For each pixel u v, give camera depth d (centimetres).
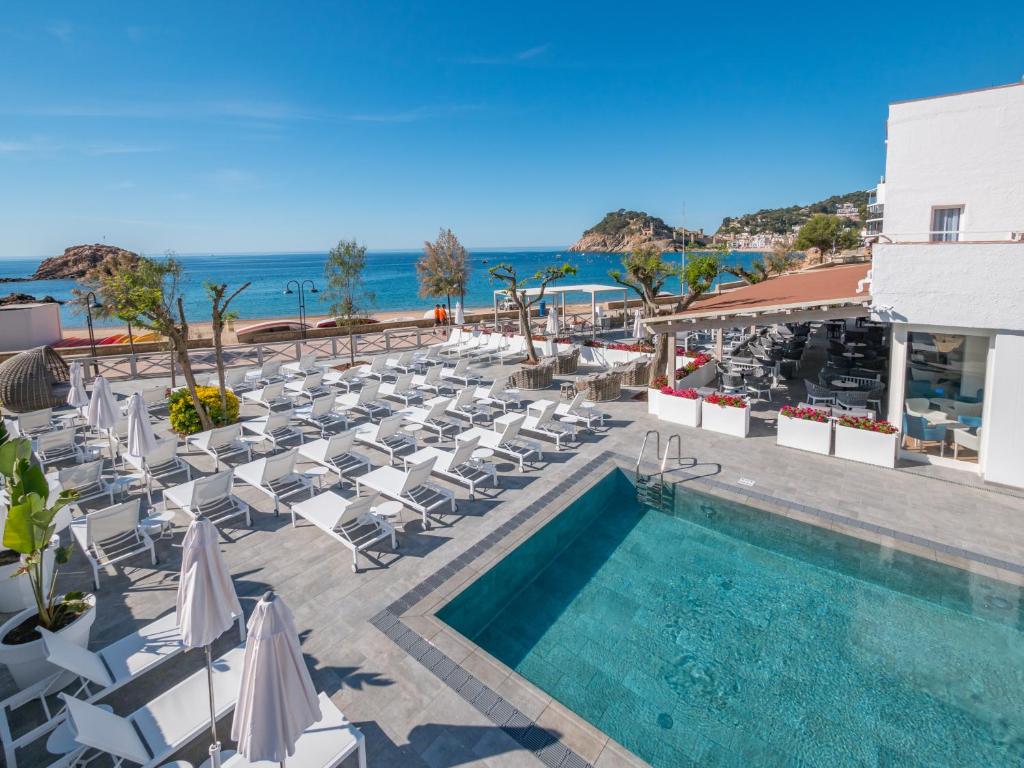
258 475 896
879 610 660
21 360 1480
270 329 2747
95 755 448
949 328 938
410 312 4816
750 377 1625
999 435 891
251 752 327
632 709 523
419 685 520
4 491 701
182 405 1211
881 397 1355
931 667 570
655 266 1552
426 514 801
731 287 3488
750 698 534
